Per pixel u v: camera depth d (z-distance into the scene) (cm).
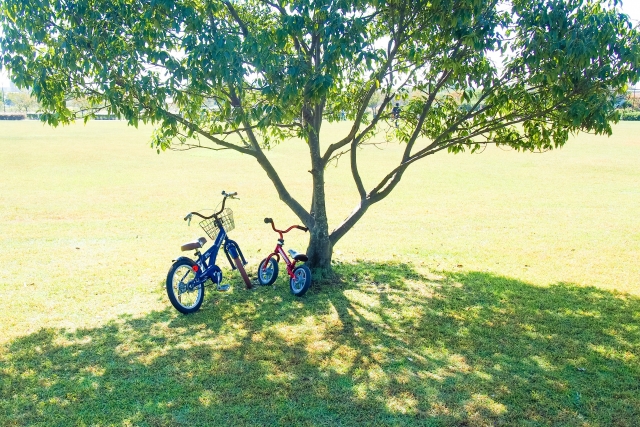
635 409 428
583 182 1961
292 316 629
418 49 635
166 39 545
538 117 664
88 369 487
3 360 505
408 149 743
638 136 4678
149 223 1216
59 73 568
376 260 908
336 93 760
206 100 651
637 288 754
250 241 1055
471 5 547
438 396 443
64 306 659
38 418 405
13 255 908
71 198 1557
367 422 405
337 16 496
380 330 588
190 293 688
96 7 532
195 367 492
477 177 2098
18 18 521
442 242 1052
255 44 505
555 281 788
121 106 525
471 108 720
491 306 672
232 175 2172
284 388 454
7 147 3497
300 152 3366
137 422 402
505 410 423
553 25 560
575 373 489
